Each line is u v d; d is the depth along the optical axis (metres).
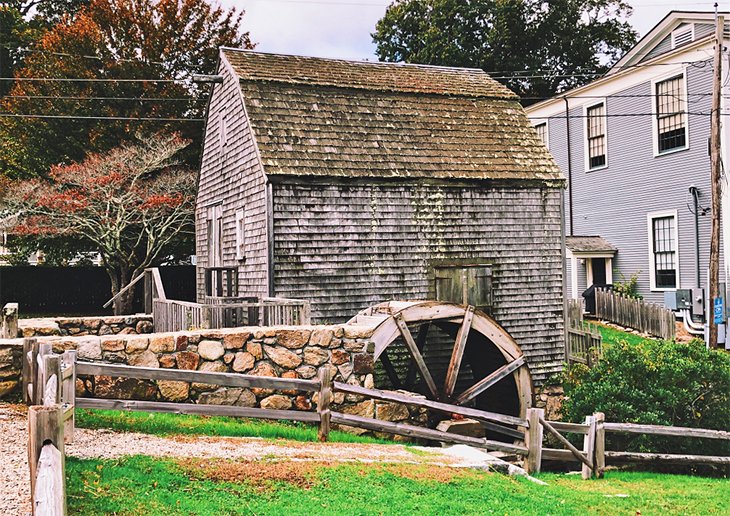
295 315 12.39
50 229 23.11
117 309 23.22
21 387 8.82
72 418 7.25
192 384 9.78
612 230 24.62
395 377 16.02
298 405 10.40
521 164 17.55
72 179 23.64
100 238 24.06
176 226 26.97
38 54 28.89
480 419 9.73
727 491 10.14
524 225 17.50
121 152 24.05
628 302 21.91
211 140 20.03
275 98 16.41
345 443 9.02
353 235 15.84
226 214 18.38
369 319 13.79
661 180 22.33
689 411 12.93
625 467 11.80
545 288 17.64
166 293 30.44
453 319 14.55
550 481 9.41
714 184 18.23
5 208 23.03
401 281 16.23
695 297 20.83
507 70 40.94
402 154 16.55
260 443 8.22
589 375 14.21
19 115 26.22
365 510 6.17
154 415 9.09
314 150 15.77
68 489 5.61
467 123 18.02
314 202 15.51
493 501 7.15
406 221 16.34
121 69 27.53
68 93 27.56
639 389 13.26
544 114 28.17
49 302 29.81
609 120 24.62
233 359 10.09
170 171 24.97
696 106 20.91
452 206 16.80
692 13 21.52
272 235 15.09
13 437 7.01
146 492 5.82
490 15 41.88
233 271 17.48
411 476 7.51
